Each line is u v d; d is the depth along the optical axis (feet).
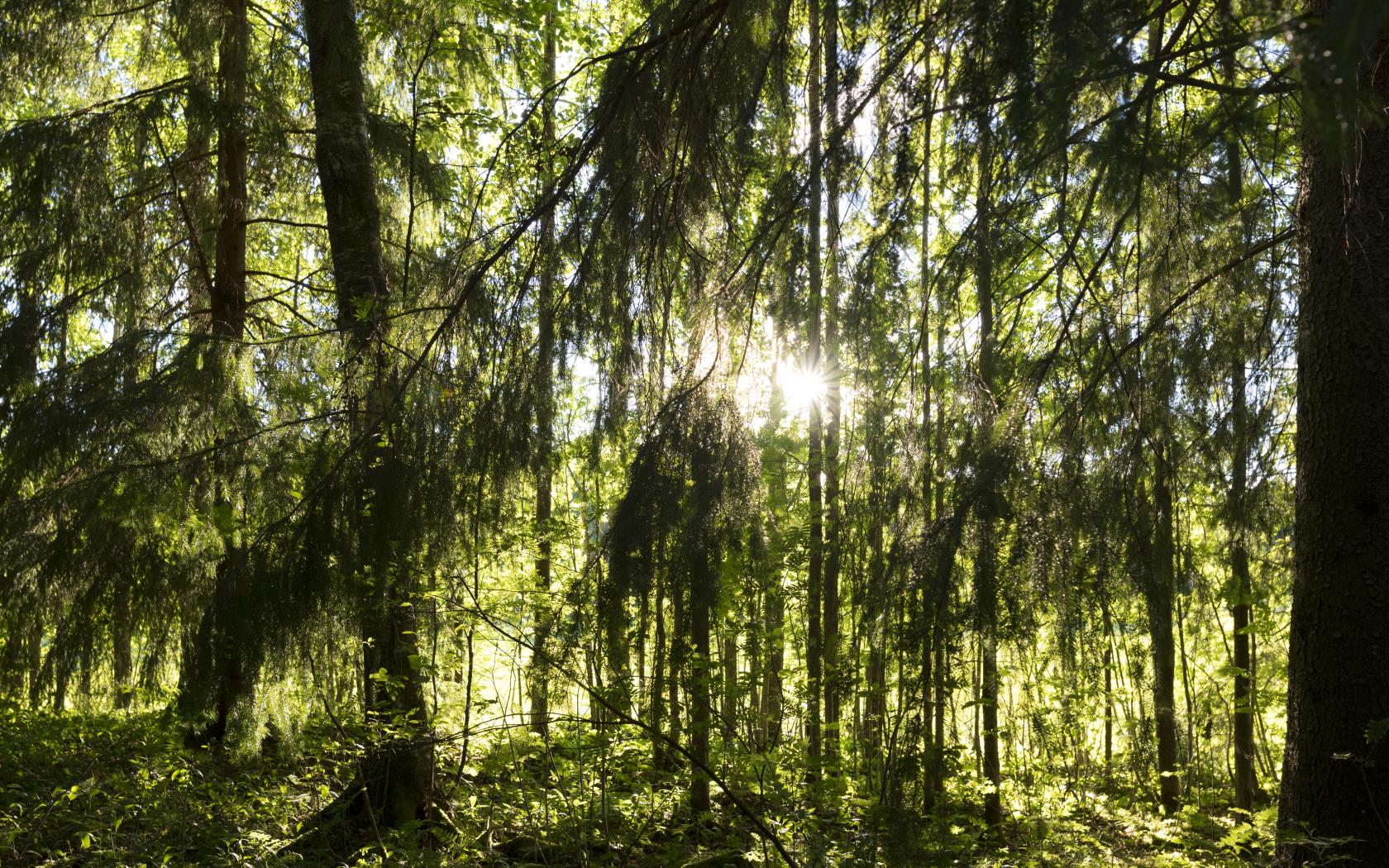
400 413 11.76
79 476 15.26
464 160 26.78
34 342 18.25
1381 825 9.97
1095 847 19.80
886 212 10.11
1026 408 9.91
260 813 15.89
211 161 23.43
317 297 24.53
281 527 11.92
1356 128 4.19
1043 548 9.19
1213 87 7.36
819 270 10.98
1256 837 16.55
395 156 22.75
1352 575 10.33
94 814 14.44
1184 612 17.44
